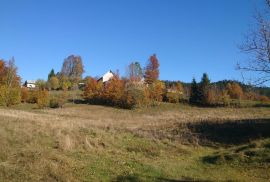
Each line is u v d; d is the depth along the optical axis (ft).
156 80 364.99
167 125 145.38
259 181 58.18
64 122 109.70
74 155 64.75
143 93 314.35
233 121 155.22
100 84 333.83
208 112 264.72
